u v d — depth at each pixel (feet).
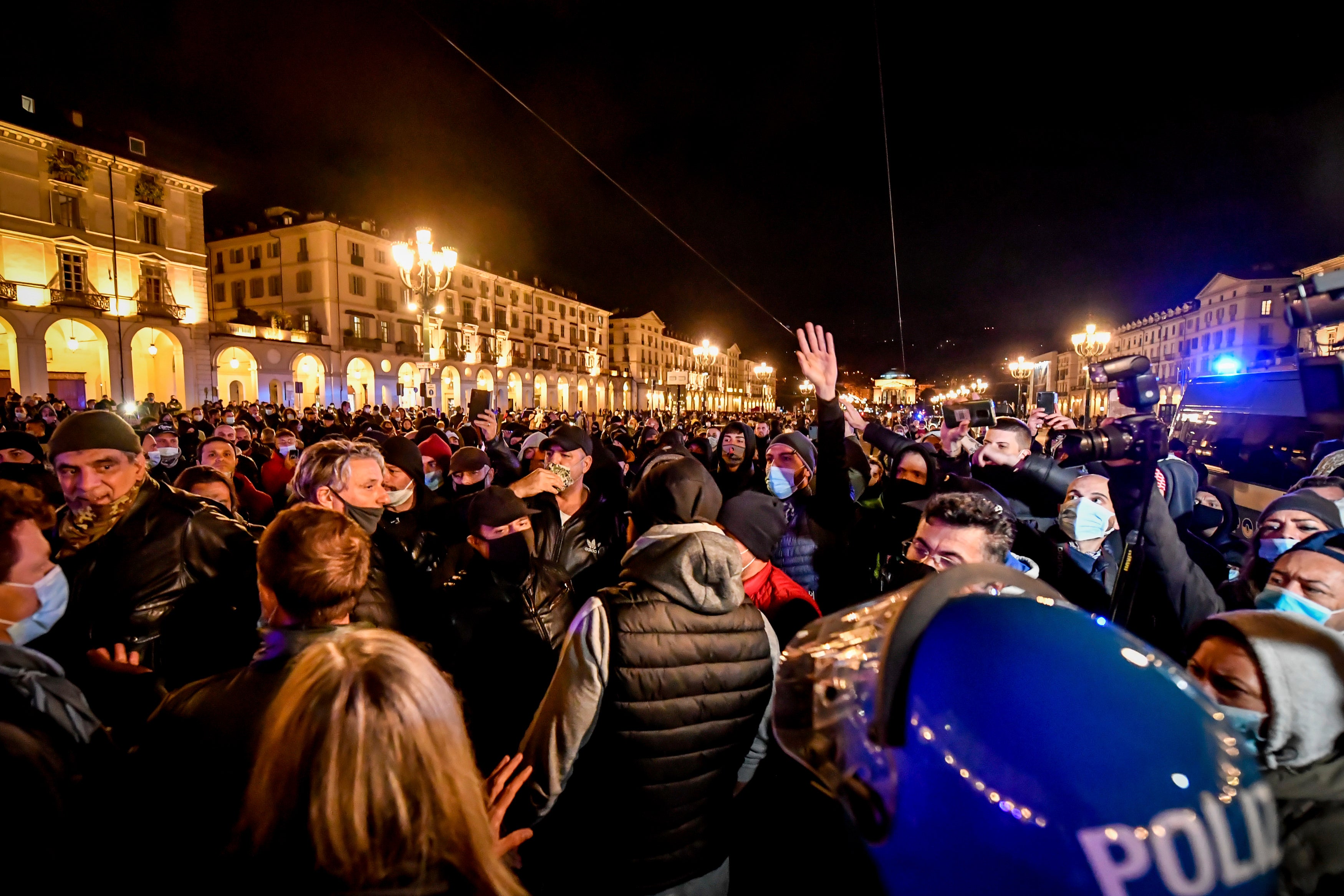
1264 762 3.38
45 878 3.26
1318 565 4.92
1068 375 166.81
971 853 2.10
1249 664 3.46
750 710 5.33
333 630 4.50
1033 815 2.02
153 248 98.12
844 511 10.20
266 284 132.77
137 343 98.32
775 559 10.51
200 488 9.53
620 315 259.60
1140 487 5.86
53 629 6.73
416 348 143.84
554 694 5.16
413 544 8.83
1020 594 2.73
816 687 2.87
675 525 5.51
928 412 37.96
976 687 2.22
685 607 5.10
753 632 5.44
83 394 101.55
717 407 287.69
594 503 11.40
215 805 3.76
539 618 7.72
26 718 3.69
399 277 141.79
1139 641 2.52
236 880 3.11
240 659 7.22
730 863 6.23
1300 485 8.43
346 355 127.34
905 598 2.74
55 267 88.12
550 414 65.98
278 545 4.54
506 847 4.58
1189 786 2.04
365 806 2.95
